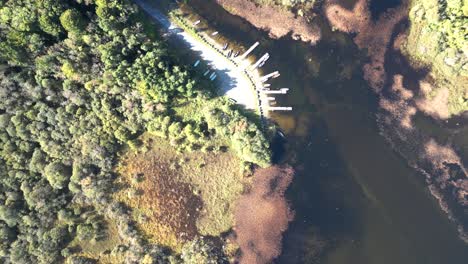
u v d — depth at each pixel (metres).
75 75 81.56
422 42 91.44
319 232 90.12
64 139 85.25
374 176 91.94
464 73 90.38
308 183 91.75
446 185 91.38
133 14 85.00
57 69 81.44
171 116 90.00
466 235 90.25
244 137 87.50
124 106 86.19
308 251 89.44
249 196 90.62
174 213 88.69
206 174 90.62
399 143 92.19
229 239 88.62
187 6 92.31
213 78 91.56
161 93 85.25
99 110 85.25
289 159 92.00
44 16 74.69
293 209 90.69
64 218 84.50
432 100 92.06
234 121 88.56
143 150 89.44
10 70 80.81
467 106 91.44
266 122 92.19
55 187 84.69
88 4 79.94
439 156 91.88
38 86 82.06
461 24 85.81
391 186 91.69
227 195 90.31
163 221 88.19
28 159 84.44
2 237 81.69
